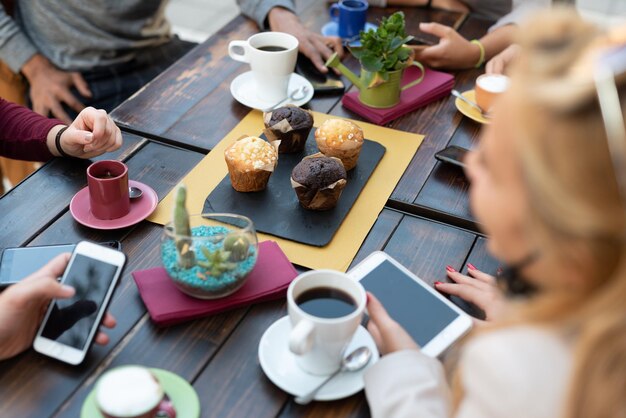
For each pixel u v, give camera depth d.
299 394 0.92
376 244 1.20
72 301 0.98
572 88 0.60
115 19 2.18
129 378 0.84
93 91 2.20
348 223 1.24
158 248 1.17
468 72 1.81
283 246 1.18
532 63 0.65
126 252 1.16
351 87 1.71
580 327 0.67
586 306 0.65
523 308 0.70
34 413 0.88
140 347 0.98
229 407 0.90
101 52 2.21
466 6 2.16
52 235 1.18
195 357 0.97
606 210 0.59
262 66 1.55
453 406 0.78
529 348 0.68
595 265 0.62
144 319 1.03
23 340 0.95
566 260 0.63
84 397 0.90
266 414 0.90
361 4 1.92
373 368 0.91
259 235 1.21
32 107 2.21
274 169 1.35
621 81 0.60
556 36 0.67
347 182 1.34
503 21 1.92
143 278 1.08
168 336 1.00
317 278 0.96
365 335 1.02
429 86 1.66
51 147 1.37
